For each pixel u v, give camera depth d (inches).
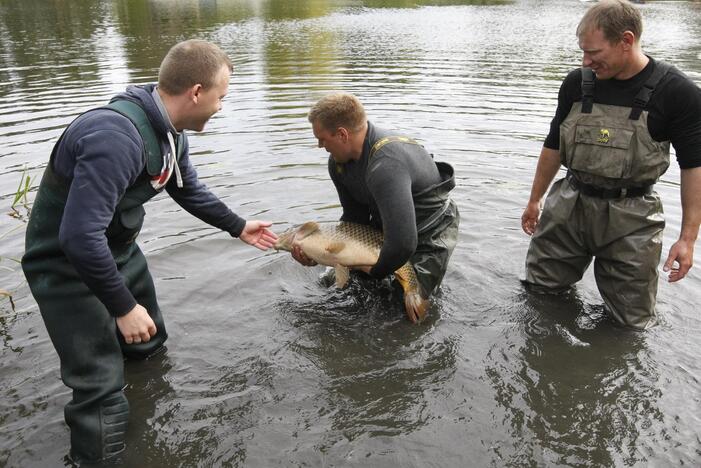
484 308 170.7
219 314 166.4
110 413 119.3
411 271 162.7
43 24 740.0
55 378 138.6
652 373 142.7
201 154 285.6
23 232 208.5
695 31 716.0
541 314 167.6
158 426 126.0
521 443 121.8
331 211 227.3
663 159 146.9
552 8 1075.9
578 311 169.3
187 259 194.1
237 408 131.3
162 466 116.0
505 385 138.9
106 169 104.3
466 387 138.2
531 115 348.5
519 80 442.6
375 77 450.9
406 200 147.4
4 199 233.0
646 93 141.9
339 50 584.4
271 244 163.5
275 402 133.2
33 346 149.5
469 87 417.4
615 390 137.1
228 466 115.9
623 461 117.3
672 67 141.9
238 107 365.7
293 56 541.6
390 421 127.5
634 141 145.6
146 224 216.8
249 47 593.3
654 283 158.1
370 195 160.6
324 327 161.6
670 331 158.9
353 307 171.5
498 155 286.4
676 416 128.7
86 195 103.3
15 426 124.5
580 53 569.6
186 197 147.0
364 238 162.7
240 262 192.7
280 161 277.6
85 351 117.7
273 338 156.5
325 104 148.2
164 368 144.4
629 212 153.6
